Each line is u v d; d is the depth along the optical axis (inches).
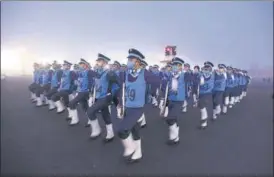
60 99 285.0
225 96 298.4
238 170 128.2
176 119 175.8
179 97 179.2
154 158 149.2
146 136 198.1
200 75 232.8
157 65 315.9
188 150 162.6
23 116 268.7
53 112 297.7
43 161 141.3
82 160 144.7
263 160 141.0
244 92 401.7
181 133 205.0
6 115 270.4
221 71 267.3
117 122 223.5
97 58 197.8
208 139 186.9
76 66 277.4
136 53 145.3
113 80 176.9
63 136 194.1
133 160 141.5
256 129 210.7
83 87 228.7
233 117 274.2
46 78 340.8
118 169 131.9
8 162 138.9
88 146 170.6
